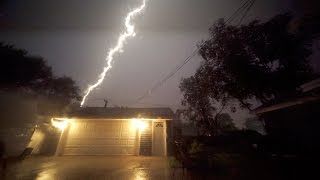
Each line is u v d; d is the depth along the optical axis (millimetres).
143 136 16219
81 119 16406
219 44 14141
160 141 15945
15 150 15133
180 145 12508
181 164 10570
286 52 12688
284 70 12969
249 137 12984
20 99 17453
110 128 16453
